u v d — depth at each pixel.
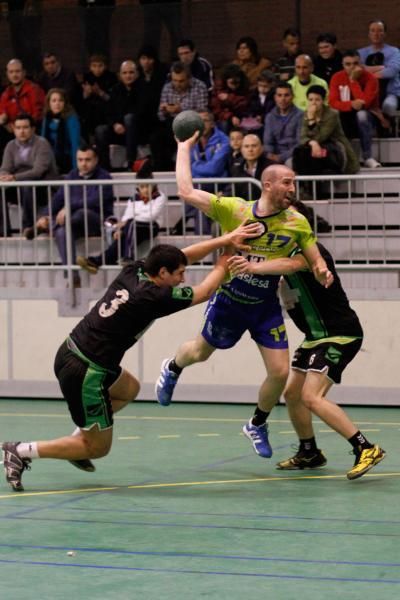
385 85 19.19
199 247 8.71
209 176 16.03
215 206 9.31
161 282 8.60
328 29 21.14
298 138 17.53
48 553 6.89
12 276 16.48
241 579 6.23
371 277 15.13
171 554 6.84
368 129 18.05
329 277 9.14
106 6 21.50
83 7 21.61
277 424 13.60
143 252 15.90
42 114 20.12
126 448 11.62
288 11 21.22
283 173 9.02
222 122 18.30
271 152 17.72
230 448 11.61
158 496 8.85
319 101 16.67
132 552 6.89
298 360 9.90
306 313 9.72
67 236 15.85
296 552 6.88
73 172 16.59
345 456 11.00
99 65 20.47
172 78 18.77
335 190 16.27
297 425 10.14
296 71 18.50
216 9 21.25
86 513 8.15
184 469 10.26
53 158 17.75
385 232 15.02
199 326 15.55
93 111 20.05
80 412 8.76
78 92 20.22
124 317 8.62
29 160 17.55
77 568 6.51
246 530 7.53
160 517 8.00
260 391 9.91
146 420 13.98
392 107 18.95
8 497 8.82
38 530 7.55
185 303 8.62
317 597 5.84
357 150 18.45
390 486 9.28
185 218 16.00
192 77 19.05
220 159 16.08
